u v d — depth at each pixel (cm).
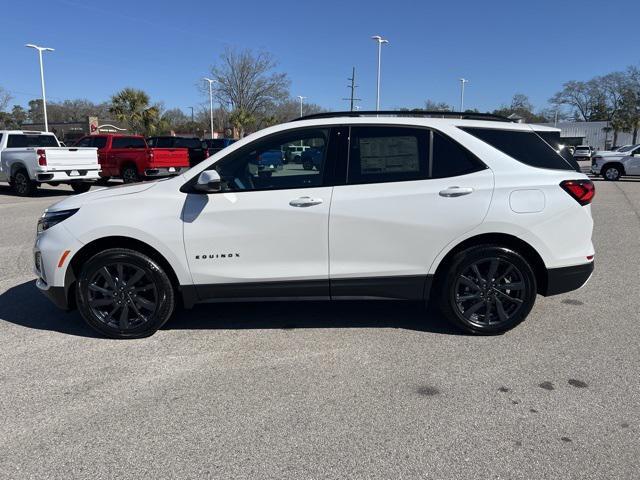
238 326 476
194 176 434
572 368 384
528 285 435
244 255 429
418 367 388
